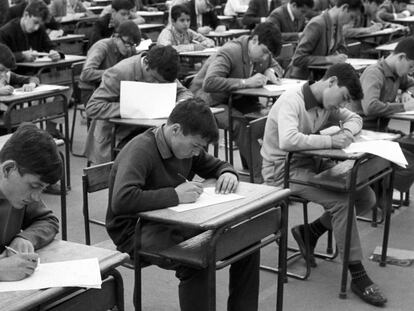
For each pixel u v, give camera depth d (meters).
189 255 2.27
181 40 6.54
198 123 2.32
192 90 4.79
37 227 1.95
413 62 3.93
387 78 4.00
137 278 2.37
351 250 3.00
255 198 2.37
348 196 2.98
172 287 3.10
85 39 7.48
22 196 1.73
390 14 9.15
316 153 2.96
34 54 5.61
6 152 1.69
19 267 1.68
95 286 1.66
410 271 3.32
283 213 2.51
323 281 3.19
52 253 1.87
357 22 7.55
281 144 3.05
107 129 3.93
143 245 2.35
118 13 6.30
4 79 4.29
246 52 4.61
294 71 5.73
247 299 2.54
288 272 3.27
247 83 4.51
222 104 4.67
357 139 3.21
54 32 7.21
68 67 5.59
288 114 3.09
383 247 3.38
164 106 3.78
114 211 2.31
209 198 2.36
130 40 5.00
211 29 8.44
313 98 3.15
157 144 2.39
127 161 2.34
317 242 3.62
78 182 4.66
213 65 4.56
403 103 3.99
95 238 3.66
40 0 5.79
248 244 2.36
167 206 2.27
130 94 3.76
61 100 4.32
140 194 2.25
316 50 5.69
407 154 3.91
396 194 4.32
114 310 1.86
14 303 1.55
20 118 4.01
